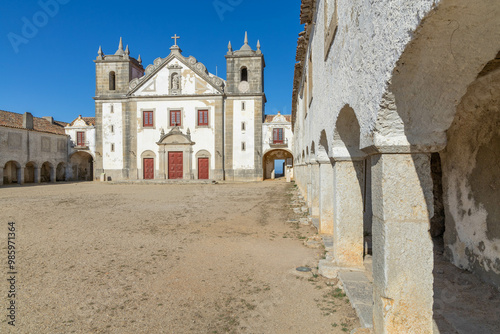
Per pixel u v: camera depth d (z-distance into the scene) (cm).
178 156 3216
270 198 1728
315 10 791
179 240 802
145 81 3228
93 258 643
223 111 3195
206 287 492
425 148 270
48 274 548
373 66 281
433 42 207
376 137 276
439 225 731
